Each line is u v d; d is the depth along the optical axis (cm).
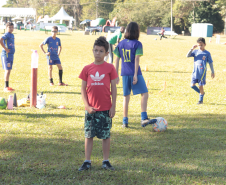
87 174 339
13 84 953
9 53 826
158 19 7219
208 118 612
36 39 2866
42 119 563
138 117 607
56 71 1295
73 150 413
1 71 1227
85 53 2011
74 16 9406
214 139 477
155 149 427
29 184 313
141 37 4097
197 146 443
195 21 6475
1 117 566
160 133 505
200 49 753
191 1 6431
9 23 818
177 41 3375
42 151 405
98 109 342
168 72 1364
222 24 6612
